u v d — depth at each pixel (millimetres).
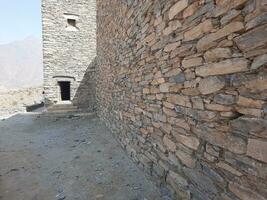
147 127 3549
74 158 4852
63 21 11375
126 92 4734
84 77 11789
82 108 11758
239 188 1627
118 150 5191
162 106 2947
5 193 3371
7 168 4406
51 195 3279
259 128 1433
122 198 3096
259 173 1442
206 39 1918
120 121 5395
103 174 3926
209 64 1906
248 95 1516
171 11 2498
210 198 1990
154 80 3158
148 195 3121
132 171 3961
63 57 11406
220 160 1837
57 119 9945
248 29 1476
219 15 1737
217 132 1859
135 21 3838
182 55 2334
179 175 2566
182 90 2395
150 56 3240
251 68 1474
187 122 2332
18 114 11711
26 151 5520
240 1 1520
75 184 3604
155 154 3264
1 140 6648
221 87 1773
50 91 11211
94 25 11938
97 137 6531
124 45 4695
